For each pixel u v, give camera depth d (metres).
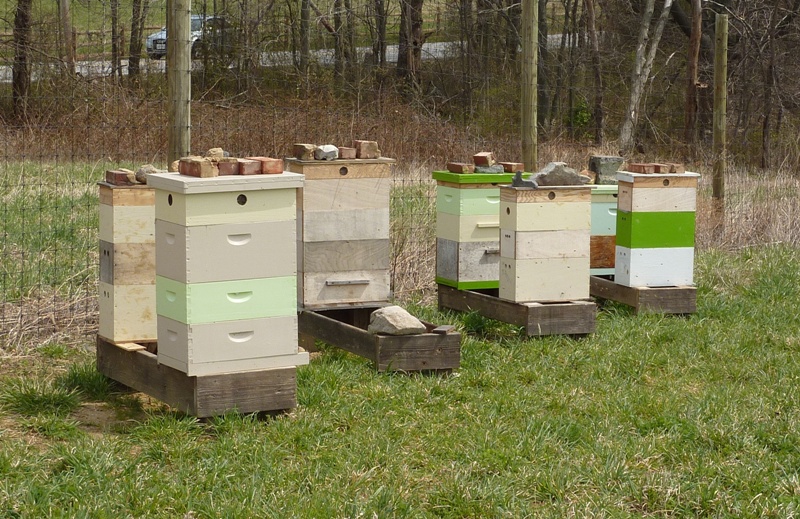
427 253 10.35
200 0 24.61
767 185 12.98
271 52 24.36
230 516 6.57
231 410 7.37
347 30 26.77
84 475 6.79
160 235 7.38
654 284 9.63
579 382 8.19
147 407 7.64
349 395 7.84
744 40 23.02
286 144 13.46
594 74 24.58
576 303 9.02
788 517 6.76
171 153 8.66
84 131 13.08
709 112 24.16
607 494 6.90
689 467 7.18
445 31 27.88
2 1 21.39
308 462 7.07
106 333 7.82
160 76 20.05
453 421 7.59
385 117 14.56
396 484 6.88
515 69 26.27
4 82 17.39
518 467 7.08
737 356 8.72
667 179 9.55
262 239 7.38
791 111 23.23
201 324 7.29
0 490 6.64
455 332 8.27
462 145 14.23
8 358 8.24
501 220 9.07
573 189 8.98
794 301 10.06
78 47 20.84
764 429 7.55
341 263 8.65
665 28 28.44
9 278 9.23
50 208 10.91
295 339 7.49
